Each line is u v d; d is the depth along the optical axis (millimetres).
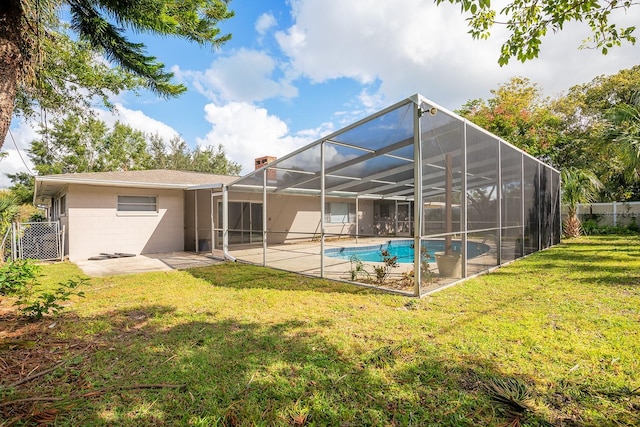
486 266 6578
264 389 2330
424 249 5125
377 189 13148
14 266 4891
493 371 2535
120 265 8484
